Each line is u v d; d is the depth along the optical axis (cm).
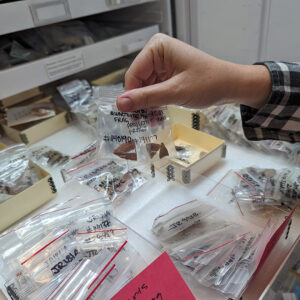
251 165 41
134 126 32
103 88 34
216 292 26
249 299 26
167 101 28
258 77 28
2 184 36
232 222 32
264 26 54
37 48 52
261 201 34
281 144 43
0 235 31
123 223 33
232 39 59
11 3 40
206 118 50
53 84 67
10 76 44
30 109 56
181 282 24
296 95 28
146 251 30
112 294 25
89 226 31
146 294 23
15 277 27
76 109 54
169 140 35
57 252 29
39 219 32
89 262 27
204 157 39
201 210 33
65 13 46
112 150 33
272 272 28
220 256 28
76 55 50
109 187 37
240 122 47
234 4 55
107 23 69
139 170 41
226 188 37
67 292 25
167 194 37
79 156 41
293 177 35
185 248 29
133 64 33
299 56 54
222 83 28
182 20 61
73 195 38
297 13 50
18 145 41
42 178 39
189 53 28
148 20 64
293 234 31
